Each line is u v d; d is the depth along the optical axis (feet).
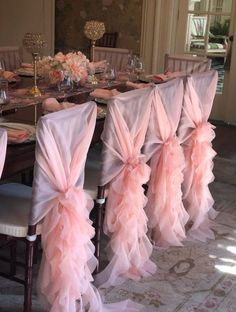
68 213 6.28
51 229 6.29
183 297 7.70
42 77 10.17
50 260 6.38
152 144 8.45
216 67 18.95
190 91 9.10
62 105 7.98
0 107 8.46
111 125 7.23
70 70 9.94
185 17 18.88
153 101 8.02
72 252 6.37
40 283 6.56
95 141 7.95
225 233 9.99
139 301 7.52
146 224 8.40
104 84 11.21
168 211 8.94
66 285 6.39
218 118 19.39
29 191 7.57
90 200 7.01
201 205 9.89
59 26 21.08
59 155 6.16
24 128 7.04
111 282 7.87
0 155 5.32
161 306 7.43
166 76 12.19
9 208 6.92
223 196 11.94
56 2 20.84
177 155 8.77
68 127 6.16
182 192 9.87
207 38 18.76
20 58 13.62
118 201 7.68
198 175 9.79
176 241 9.22
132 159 7.62
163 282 8.09
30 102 8.97
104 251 8.82
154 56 19.43
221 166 14.14
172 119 8.63
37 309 7.15
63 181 6.27
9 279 7.14
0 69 10.75
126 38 20.01
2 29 21.93
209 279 8.27
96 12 20.26
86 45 20.76
